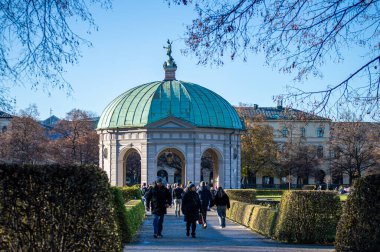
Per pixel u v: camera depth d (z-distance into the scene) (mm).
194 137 75812
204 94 81312
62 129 118312
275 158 113500
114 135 78312
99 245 16266
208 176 143750
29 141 104000
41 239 16109
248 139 107438
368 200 21844
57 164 16703
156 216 32281
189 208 32594
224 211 39500
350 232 22047
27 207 16062
